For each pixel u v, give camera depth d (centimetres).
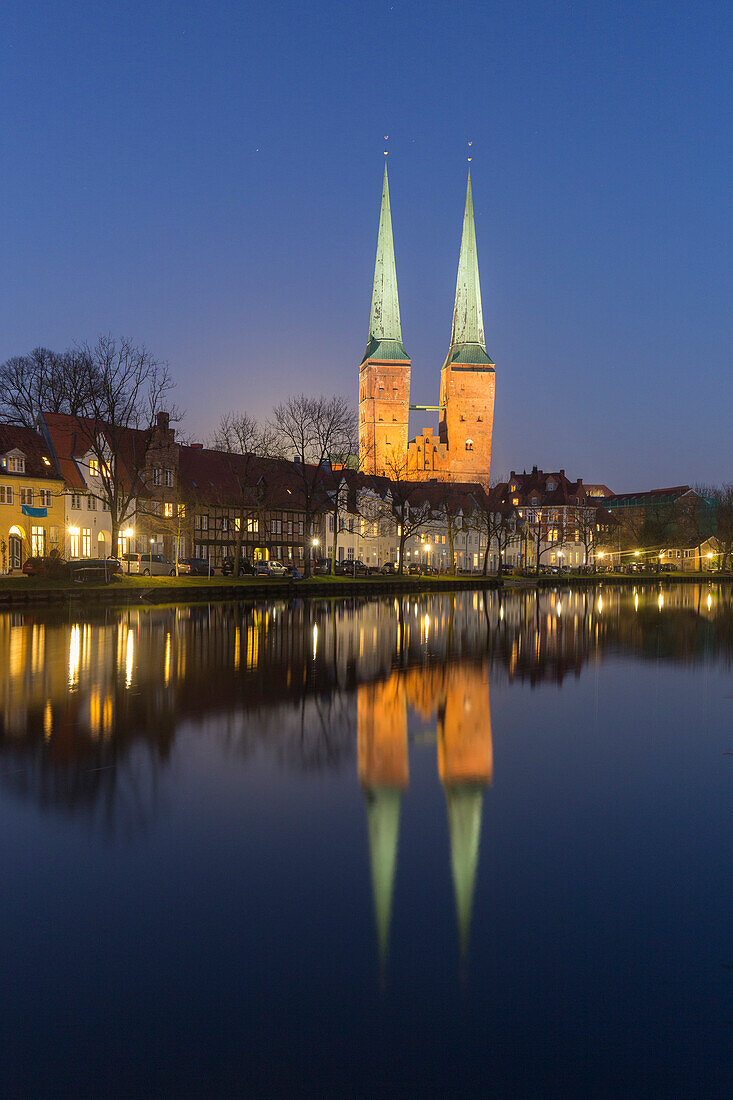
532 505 16262
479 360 19462
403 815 1089
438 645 3092
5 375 7788
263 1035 611
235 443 7812
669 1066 579
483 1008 646
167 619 4050
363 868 909
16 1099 542
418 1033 614
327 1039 605
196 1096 548
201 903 815
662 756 1442
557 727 1675
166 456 8288
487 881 880
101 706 1741
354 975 689
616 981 683
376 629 3703
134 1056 585
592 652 2986
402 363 19412
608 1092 551
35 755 1336
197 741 1460
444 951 730
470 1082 563
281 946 734
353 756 1383
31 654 2578
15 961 704
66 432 7575
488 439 19550
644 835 1030
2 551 6631
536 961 715
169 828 1019
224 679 2138
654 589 9681
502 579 9231
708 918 798
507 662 2645
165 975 685
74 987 667
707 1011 642
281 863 917
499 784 1252
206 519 9006
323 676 2238
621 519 17025
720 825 1071
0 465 6688
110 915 787
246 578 7012
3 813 1060
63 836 986
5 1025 620
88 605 5038
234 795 1155
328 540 10662
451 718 1731
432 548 12506
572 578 10238
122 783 1195
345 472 11588
